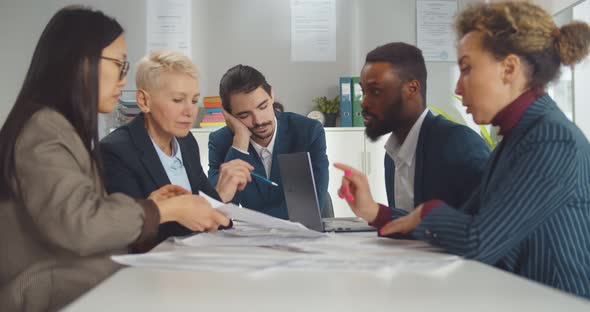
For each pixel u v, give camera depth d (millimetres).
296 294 611
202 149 3551
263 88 2229
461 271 768
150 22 3926
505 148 1049
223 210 1212
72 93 1136
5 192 1017
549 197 914
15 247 1035
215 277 720
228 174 1746
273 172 2311
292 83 3977
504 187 949
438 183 1456
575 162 923
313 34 3977
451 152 1435
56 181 971
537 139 953
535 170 925
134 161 1614
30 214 983
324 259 877
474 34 1076
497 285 662
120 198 1032
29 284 1032
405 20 4016
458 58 1122
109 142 1628
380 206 1204
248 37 3965
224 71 3957
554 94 2959
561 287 949
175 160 1802
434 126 1520
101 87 1229
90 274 1060
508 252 1008
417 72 1540
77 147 1081
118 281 690
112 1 3904
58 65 1136
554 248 950
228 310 533
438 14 4027
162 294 610
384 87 1529
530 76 1045
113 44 1236
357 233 1412
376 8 4008
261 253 984
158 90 1683
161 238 1536
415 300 579
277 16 3979
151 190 1627
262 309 538
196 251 1019
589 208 955
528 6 1054
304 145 2361
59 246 992
